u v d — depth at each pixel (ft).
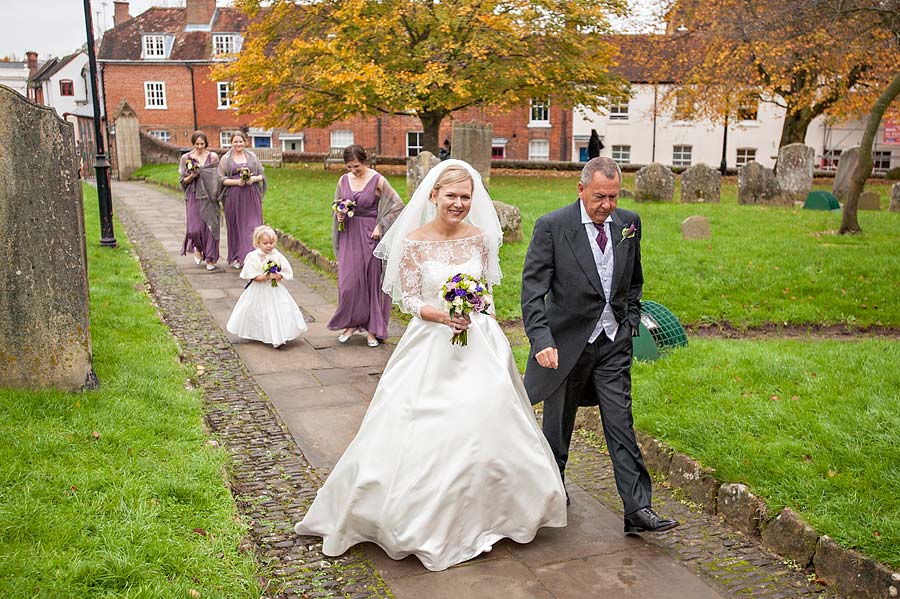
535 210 53.62
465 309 12.03
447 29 80.23
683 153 134.62
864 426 15.14
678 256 35.68
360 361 24.06
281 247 46.52
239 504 14.05
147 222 56.85
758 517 13.07
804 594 11.39
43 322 16.92
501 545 12.88
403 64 85.71
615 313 13.12
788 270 33.40
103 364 19.66
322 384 21.75
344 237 25.38
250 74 86.63
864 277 32.65
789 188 65.77
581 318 13.00
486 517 12.41
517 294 30.99
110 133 124.47
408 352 12.91
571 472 16.12
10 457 13.41
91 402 16.67
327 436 17.84
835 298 30.09
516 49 84.69
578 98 93.61
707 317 28.48
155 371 19.92
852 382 18.29
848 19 53.62
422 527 11.83
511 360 13.21
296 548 12.60
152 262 39.93
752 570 12.10
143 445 15.02
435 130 95.09
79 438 14.76
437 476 11.95
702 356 21.08
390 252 13.85
